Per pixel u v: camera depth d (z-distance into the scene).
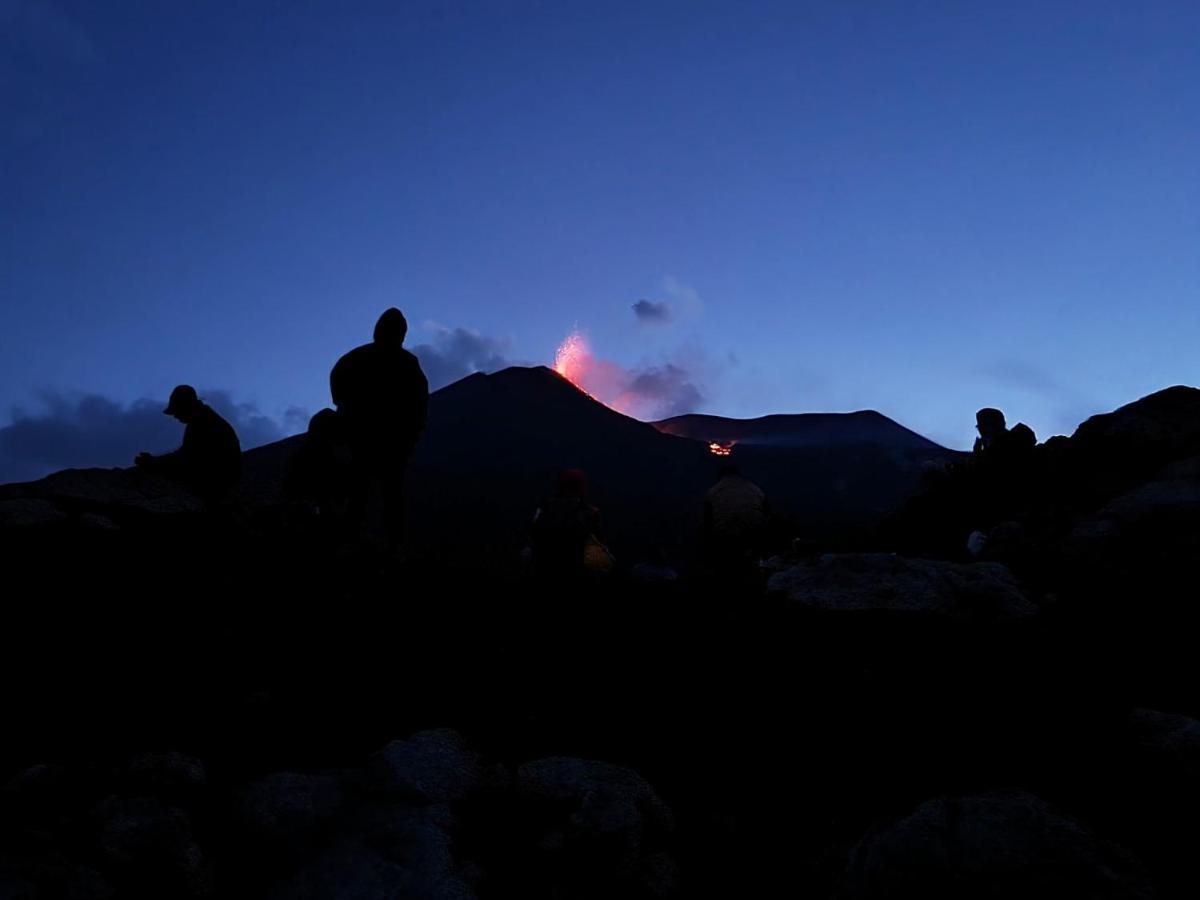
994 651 7.32
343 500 11.41
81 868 3.95
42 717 5.88
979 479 13.16
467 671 7.13
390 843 4.35
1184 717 5.50
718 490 10.78
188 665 6.80
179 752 5.43
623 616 8.52
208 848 4.42
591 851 4.58
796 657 7.38
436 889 4.05
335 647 7.39
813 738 6.24
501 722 6.36
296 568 9.52
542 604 8.83
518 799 4.95
